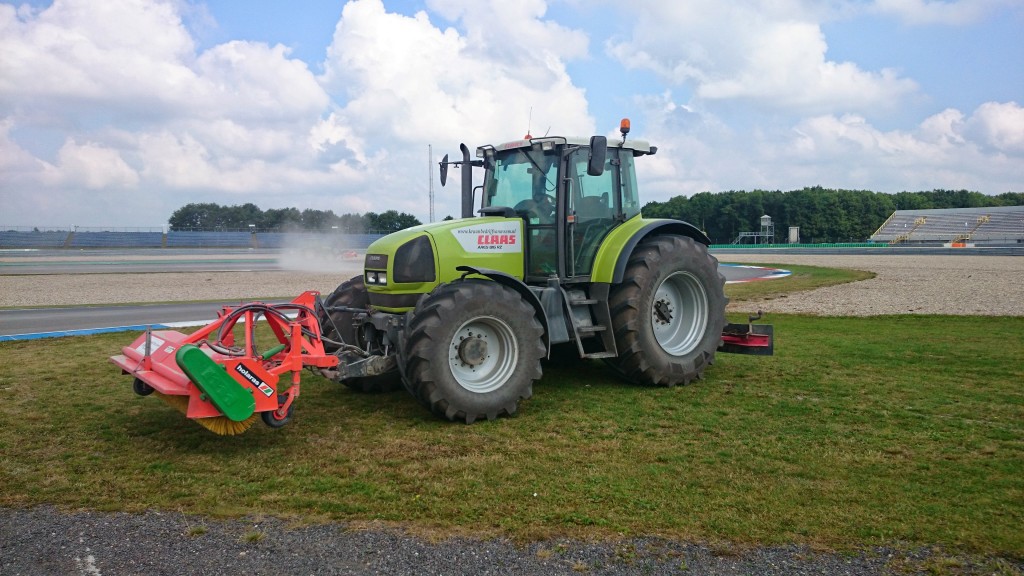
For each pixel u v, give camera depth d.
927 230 71.94
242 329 10.80
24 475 4.30
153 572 3.09
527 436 5.05
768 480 4.09
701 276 6.79
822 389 6.35
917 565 3.09
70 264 34.31
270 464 4.48
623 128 6.64
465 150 6.95
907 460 4.40
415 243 5.82
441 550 3.25
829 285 18.25
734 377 6.98
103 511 3.75
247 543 3.35
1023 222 67.38
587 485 4.04
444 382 5.25
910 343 8.73
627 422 5.39
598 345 6.71
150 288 19.47
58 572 3.10
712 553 3.21
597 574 3.02
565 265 6.23
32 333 10.38
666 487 4.00
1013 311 11.77
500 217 6.30
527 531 3.44
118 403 6.09
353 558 3.19
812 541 3.32
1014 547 3.23
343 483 4.12
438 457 4.59
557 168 6.22
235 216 99.06
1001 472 4.17
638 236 6.46
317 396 6.41
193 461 4.56
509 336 5.59
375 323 5.97
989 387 6.30
